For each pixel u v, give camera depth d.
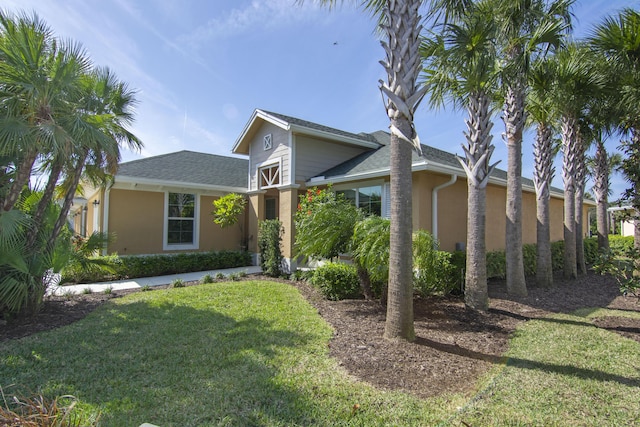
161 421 2.77
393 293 4.63
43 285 6.05
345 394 3.15
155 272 10.70
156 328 5.16
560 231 16.17
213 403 3.03
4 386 3.35
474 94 6.59
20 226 5.27
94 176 7.04
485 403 2.99
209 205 13.39
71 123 5.17
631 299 7.30
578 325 5.44
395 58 4.48
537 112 8.73
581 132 10.59
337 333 4.93
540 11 6.44
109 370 3.74
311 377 3.50
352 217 7.03
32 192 6.34
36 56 4.97
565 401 3.03
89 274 9.23
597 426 2.66
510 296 7.45
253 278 10.12
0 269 5.44
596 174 12.88
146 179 11.29
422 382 3.41
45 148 5.01
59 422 2.27
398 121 4.50
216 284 8.80
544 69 7.66
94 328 5.19
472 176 6.55
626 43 5.99
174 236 12.52
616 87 7.37
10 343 4.58
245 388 3.29
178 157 15.09
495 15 6.56
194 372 3.66
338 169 11.51
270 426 2.69
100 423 2.72
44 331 5.12
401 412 2.86
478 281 6.43
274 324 5.36
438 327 5.34
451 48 6.18
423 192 8.98
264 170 12.73
